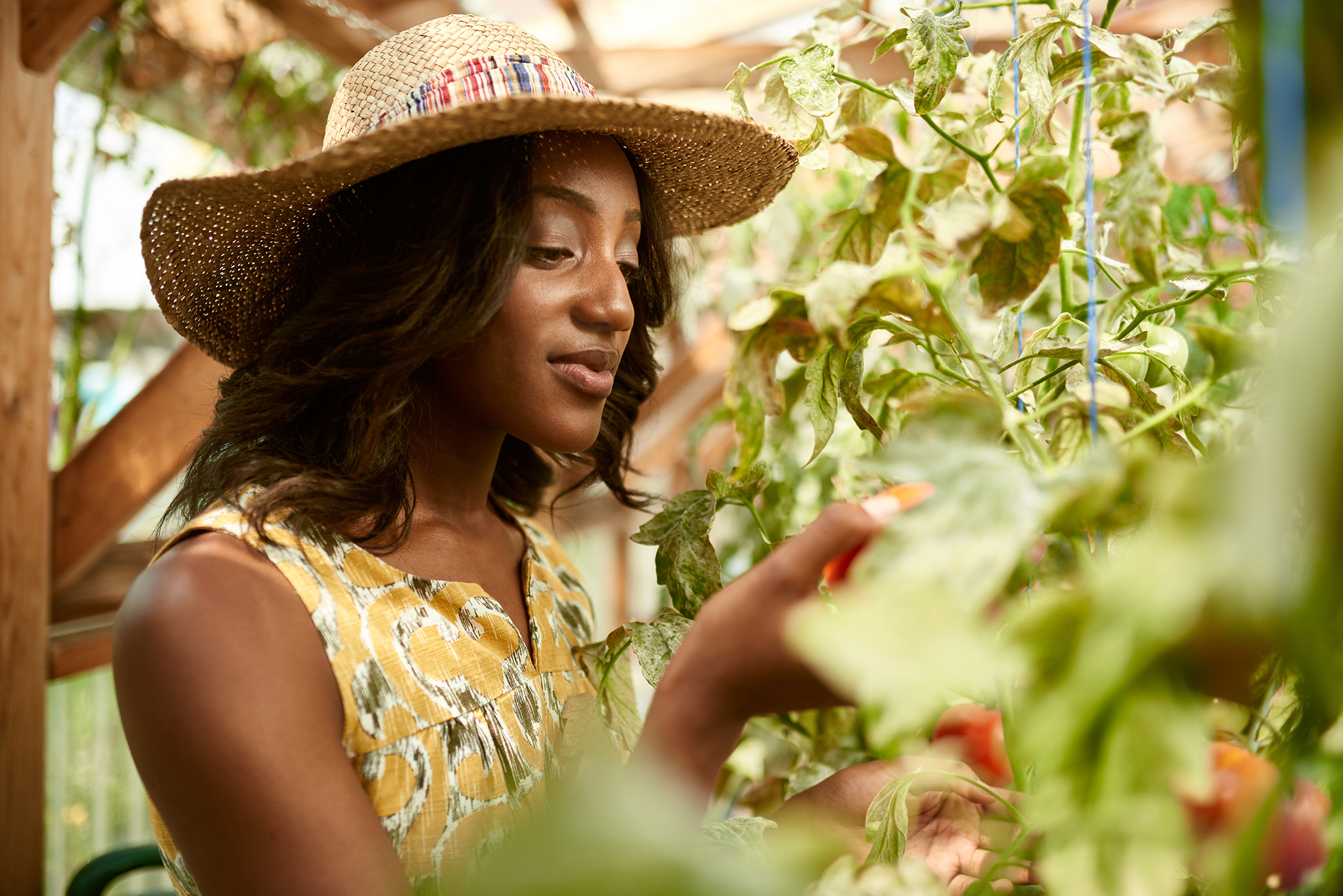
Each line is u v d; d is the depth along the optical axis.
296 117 2.58
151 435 1.60
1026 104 0.60
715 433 2.64
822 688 0.37
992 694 0.46
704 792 0.38
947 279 0.36
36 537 1.44
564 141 0.68
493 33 0.72
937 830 0.51
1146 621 0.20
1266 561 0.19
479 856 0.63
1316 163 0.20
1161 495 0.21
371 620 0.64
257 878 0.53
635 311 0.89
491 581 0.78
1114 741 0.22
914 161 0.64
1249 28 0.20
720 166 0.85
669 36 2.49
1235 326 0.72
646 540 0.61
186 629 0.55
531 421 0.69
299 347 0.70
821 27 0.68
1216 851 0.25
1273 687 0.26
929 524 0.25
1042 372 0.56
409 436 0.73
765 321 0.45
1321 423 0.17
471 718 0.67
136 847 1.30
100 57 2.07
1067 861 0.22
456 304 0.65
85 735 2.18
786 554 0.37
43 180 1.43
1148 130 0.39
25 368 1.41
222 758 0.53
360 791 0.57
